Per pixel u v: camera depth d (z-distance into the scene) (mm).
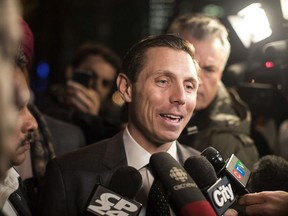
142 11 5301
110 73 3209
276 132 2594
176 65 1540
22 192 1612
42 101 2893
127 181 1358
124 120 2441
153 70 1548
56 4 5352
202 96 2186
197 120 2234
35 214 1657
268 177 1639
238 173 1490
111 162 1596
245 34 2848
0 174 700
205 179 1351
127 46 5598
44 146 2131
